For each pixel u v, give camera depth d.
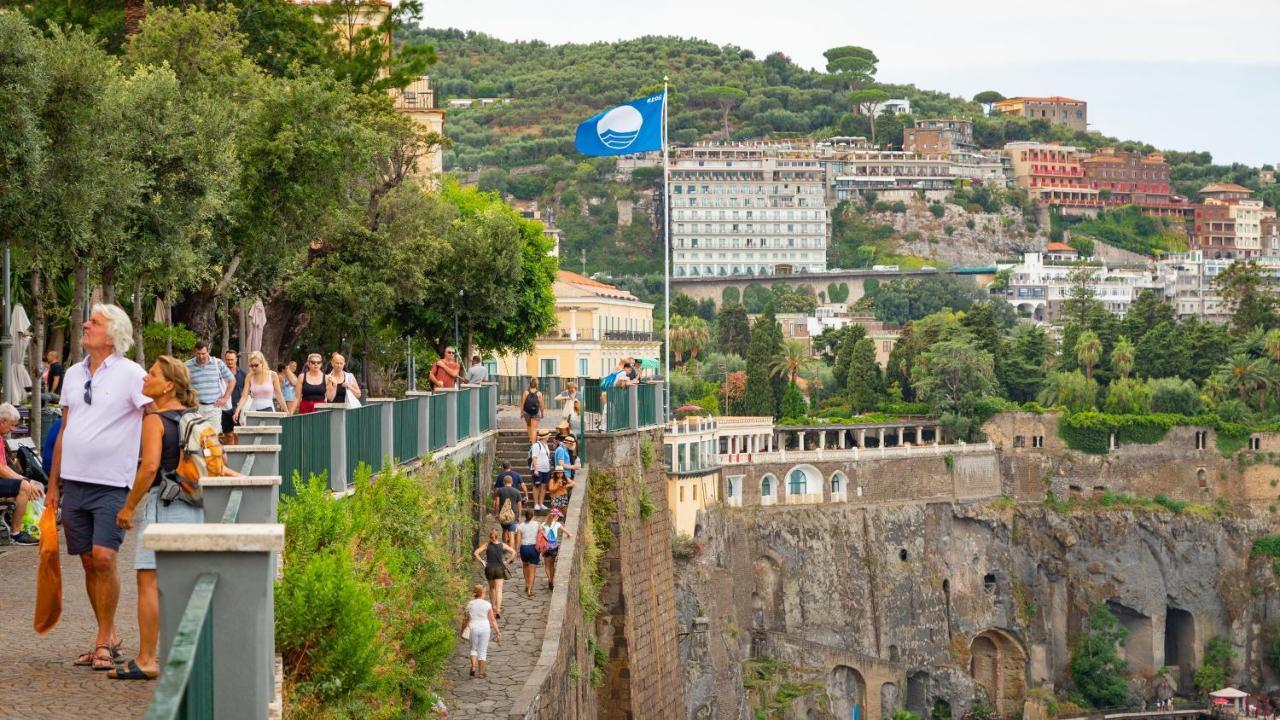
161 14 45.50
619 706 48.41
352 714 16.91
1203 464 178.88
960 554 160.25
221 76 44.81
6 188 30.75
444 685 27.84
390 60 64.00
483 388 46.62
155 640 14.20
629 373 54.16
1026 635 161.12
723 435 153.25
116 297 49.56
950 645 156.12
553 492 44.47
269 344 57.78
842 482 152.38
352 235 57.44
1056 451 172.00
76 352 36.66
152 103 36.78
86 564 14.35
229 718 9.64
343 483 26.33
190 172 36.84
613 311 147.25
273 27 59.03
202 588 8.78
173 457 14.22
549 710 29.17
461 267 64.94
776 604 143.50
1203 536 172.50
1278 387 194.62
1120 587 166.62
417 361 74.81
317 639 16.48
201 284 45.41
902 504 156.25
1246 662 171.38
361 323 59.47
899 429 175.38
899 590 153.00
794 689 132.50
